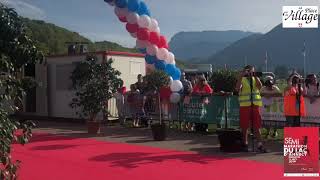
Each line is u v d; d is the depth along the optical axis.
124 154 10.70
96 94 14.84
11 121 4.34
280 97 13.00
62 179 8.13
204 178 8.09
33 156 10.52
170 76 15.42
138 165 9.32
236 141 10.84
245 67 11.01
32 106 20.70
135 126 16.81
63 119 19.69
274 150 11.14
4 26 4.23
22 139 4.43
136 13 15.13
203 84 15.12
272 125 13.19
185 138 13.56
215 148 11.56
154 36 15.34
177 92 15.30
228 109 14.05
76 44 21.64
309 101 12.41
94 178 8.16
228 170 8.77
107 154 10.73
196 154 10.66
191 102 15.07
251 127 11.13
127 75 19.00
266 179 8.01
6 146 4.20
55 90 19.98
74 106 16.06
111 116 16.91
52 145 12.25
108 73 15.08
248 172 8.59
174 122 16.11
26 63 4.37
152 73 15.02
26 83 4.50
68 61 19.30
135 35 15.57
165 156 10.39
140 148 11.65
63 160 9.96
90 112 15.17
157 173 8.52
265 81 13.42
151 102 16.34
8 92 4.24
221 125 14.27
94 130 14.86
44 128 16.69
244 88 10.91
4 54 4.25
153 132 13.15
